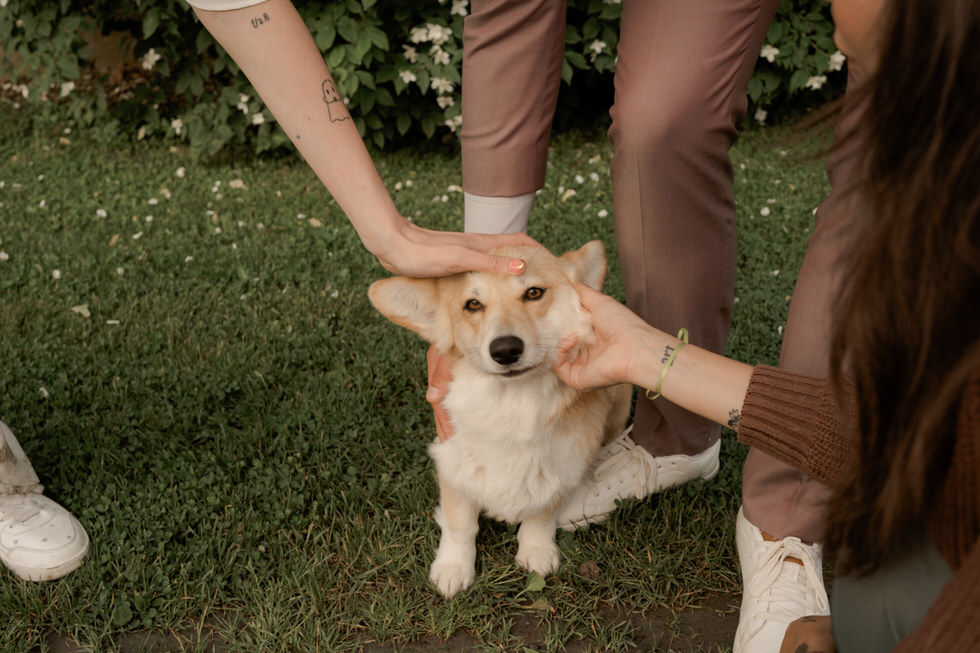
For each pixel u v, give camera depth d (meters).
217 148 5.80
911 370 0.80
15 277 3.91
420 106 6.09
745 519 2.12
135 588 2.14
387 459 2.73
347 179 1.88
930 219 0.72
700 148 1.99
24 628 2.02
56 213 4.84
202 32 5.79
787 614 1.90
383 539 2.36
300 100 1.81
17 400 2.93
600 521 2.48
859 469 0.92
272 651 1.99
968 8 0.67
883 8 0.75
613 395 2.42
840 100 0.93
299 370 3.29
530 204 2.46
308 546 2.35
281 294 3.86
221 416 2.92
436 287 2.28
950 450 0.79
